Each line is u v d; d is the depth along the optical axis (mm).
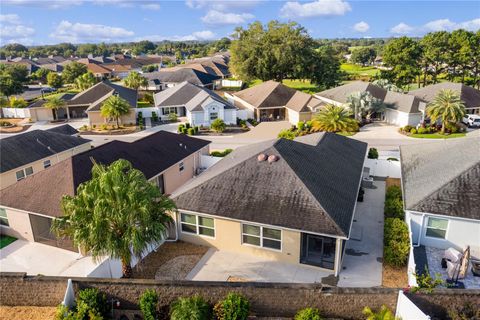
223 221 21516
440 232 21219
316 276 19672
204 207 21781
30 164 33250
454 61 83562
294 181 21453
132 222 15516
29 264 21406
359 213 26266
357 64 163375
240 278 19656
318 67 85688
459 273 18625
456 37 83062
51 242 23203
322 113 50281
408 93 60812
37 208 22375
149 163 28969
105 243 15219
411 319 14195
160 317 15570
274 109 60500
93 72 120500
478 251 20516
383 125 54156
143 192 15867
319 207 19891
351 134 49469
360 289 15133
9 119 65562
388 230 21422
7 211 23750
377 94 58938
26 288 16734
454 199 20859
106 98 59250
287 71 86500
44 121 63000
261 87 65938
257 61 85188
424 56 85938
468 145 26031
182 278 19734
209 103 54875
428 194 21578
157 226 15844
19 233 24000
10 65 114875
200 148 35281
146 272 20234
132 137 51406
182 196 22703
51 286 16578
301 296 15422
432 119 49125
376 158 36156
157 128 55938
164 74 91688
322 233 18859
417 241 21828
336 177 24438
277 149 23859
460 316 14312
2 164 31344
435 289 14859
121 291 16062
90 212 15586
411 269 18203
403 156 29938
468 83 84688
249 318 15578
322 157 26312
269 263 20922
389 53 84188
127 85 83312
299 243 20062
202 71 98562
